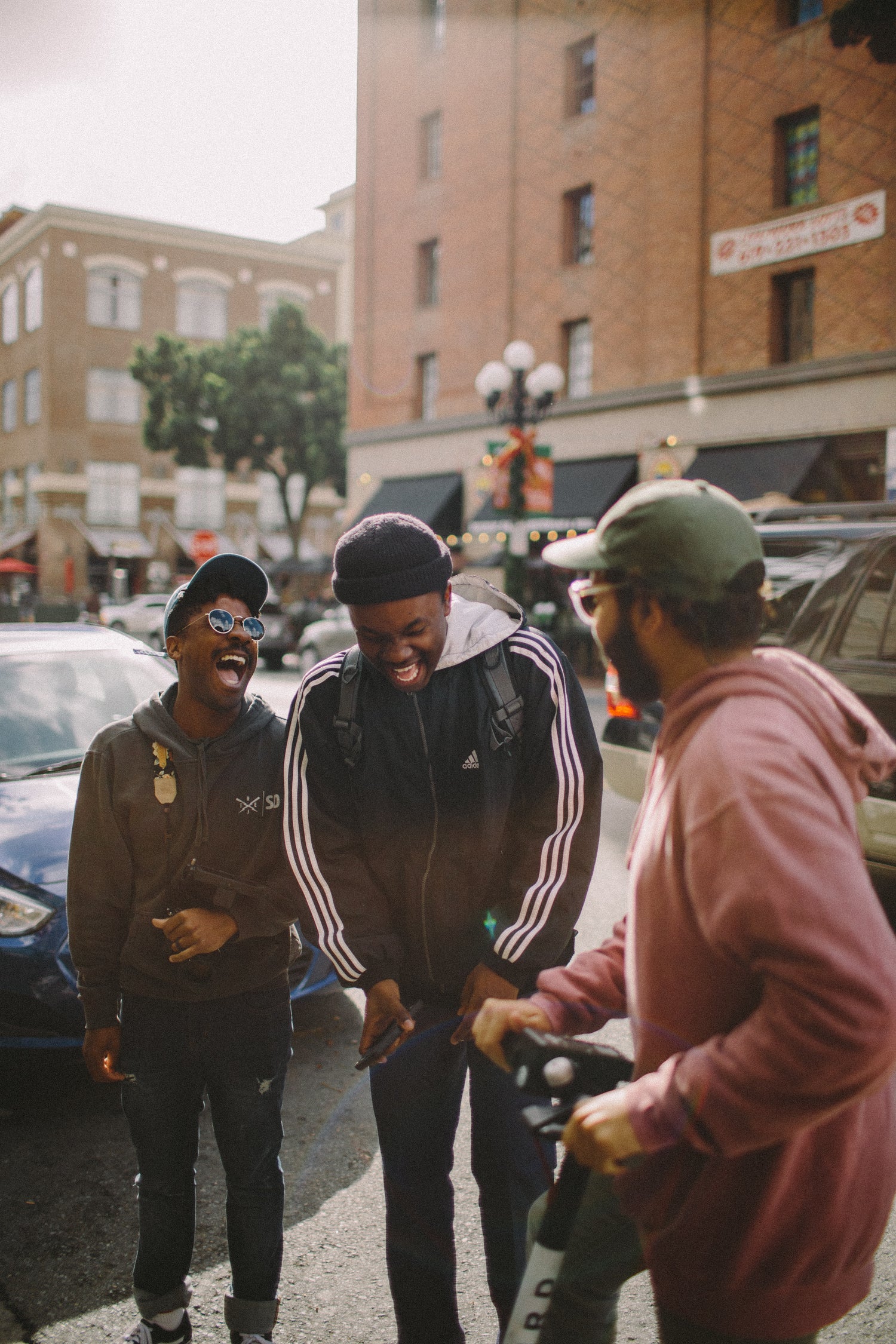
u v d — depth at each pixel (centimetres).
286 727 196
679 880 116
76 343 4025
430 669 174
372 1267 245
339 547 169
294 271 4331
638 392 1708
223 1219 266
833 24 1004
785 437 1539
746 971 113
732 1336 122
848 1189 119
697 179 1617
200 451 3192
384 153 2211
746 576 121
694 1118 107
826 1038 99
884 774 126
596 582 130
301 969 356
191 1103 200
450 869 183
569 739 183
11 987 307
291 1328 223
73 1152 296
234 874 196
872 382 1434
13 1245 252
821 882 101
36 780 371
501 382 1327
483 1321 226
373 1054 175
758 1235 118
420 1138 189
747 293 1577
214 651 190
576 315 1828
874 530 460
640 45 1689
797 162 1524
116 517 4141
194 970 192
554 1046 129
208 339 4222
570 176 1823
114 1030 202
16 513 4375
